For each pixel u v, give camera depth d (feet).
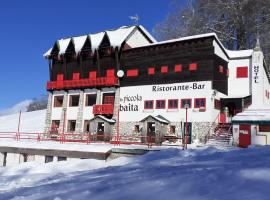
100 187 26.50
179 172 29.35
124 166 44.62
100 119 118.93
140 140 114.32
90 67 132.77
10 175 56.95
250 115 86.12
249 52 121.08
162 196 21.24
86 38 132.57
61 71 141.28
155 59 117.91
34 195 26.96
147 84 117.91
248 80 117.60
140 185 25.20
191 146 88.58
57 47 141.79
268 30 164.96
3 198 27.32
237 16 171.63
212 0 181.37
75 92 134.62
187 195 20.65
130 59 123.85
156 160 47.80
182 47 112.88
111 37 128.98
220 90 112.27
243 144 84.89
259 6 167.63
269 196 17.99
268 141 82.07
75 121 133.69
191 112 106.93
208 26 180.65
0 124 202.80
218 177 24.63
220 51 113.60
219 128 104.58
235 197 18.65
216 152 47.34
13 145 91.71
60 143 98.07
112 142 97.09
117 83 123.54
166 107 112.27
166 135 108.68
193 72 108.99
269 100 137.18
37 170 62.95
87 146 82.28
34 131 165.17
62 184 31.53
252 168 26.07
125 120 120.06
